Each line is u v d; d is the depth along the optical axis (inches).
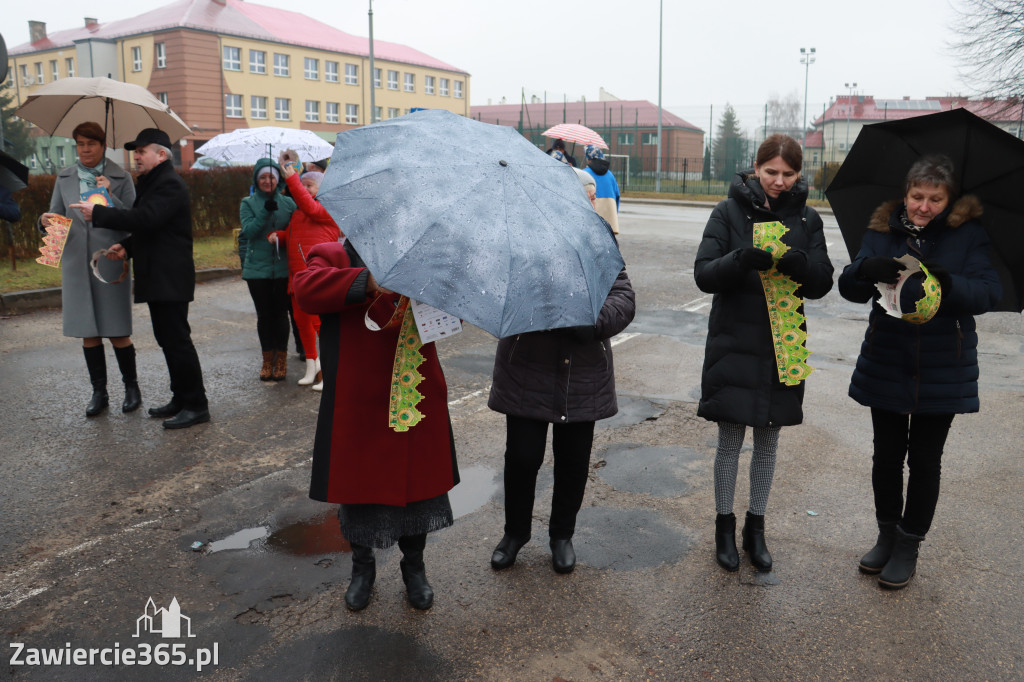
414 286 90.3
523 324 91.0
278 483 173.2
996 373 274.8
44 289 352.2
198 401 208.4
